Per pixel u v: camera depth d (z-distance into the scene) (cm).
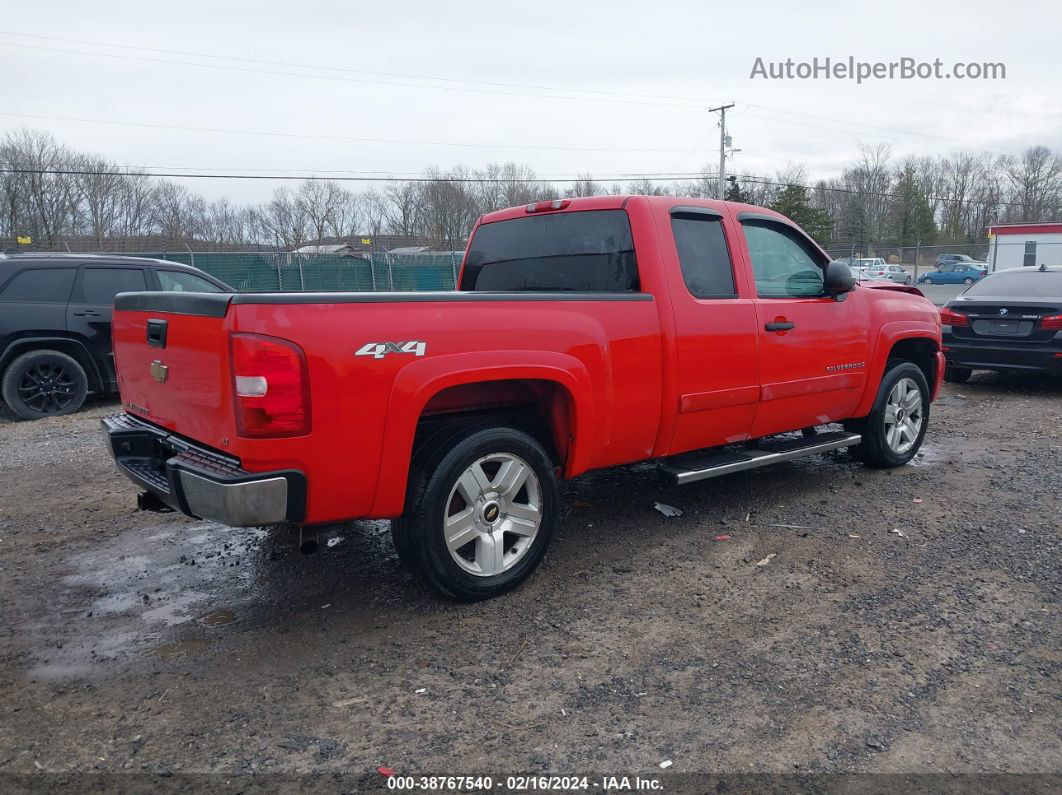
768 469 640
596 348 415
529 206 514
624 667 336
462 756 279
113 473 647
